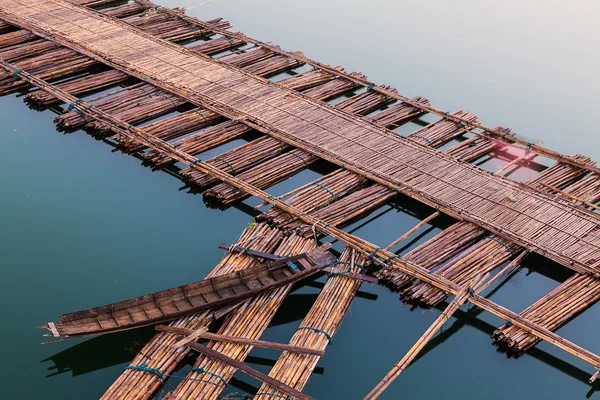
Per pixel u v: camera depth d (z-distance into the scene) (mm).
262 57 36250
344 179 26594
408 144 28531
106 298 22609
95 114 30312
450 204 25047
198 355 20250
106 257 24219
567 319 21266
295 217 24562
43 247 24547
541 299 21469
